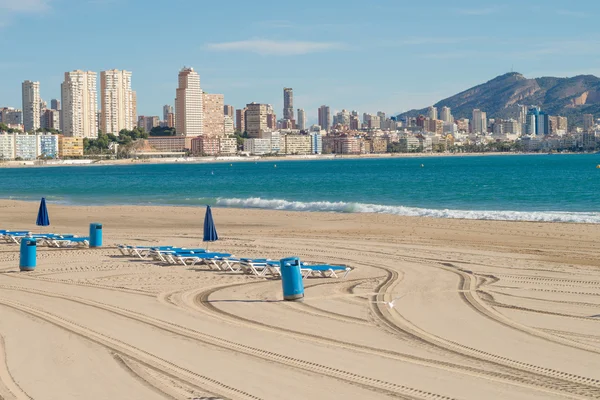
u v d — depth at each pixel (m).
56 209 55.53
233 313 16.53
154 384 11.37
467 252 27.16
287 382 11.35
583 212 44.06
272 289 19.84
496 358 12.50
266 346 13.49
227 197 68.69
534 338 13.79
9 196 78.56
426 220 40.16
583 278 20.84
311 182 103.44
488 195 64.00
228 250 29.22
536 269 22.70
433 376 11.52
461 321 15.32
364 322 15.38
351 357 12.66
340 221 40.94
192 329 14.93
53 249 30.11
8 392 11.12
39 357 12.98
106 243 32.03
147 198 69.75
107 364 12.46
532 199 57.91
